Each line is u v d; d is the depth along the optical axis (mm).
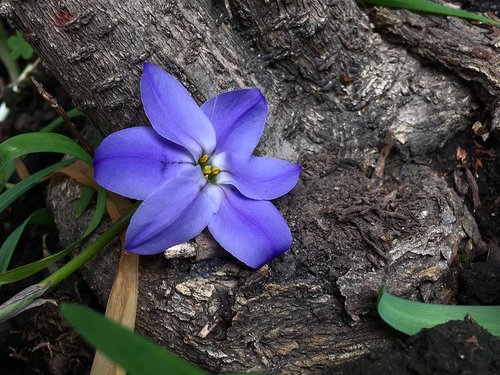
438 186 102
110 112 95
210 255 91
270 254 87
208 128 89
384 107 106
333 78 104
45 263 92
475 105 109
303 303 90
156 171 86
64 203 108
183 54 94
